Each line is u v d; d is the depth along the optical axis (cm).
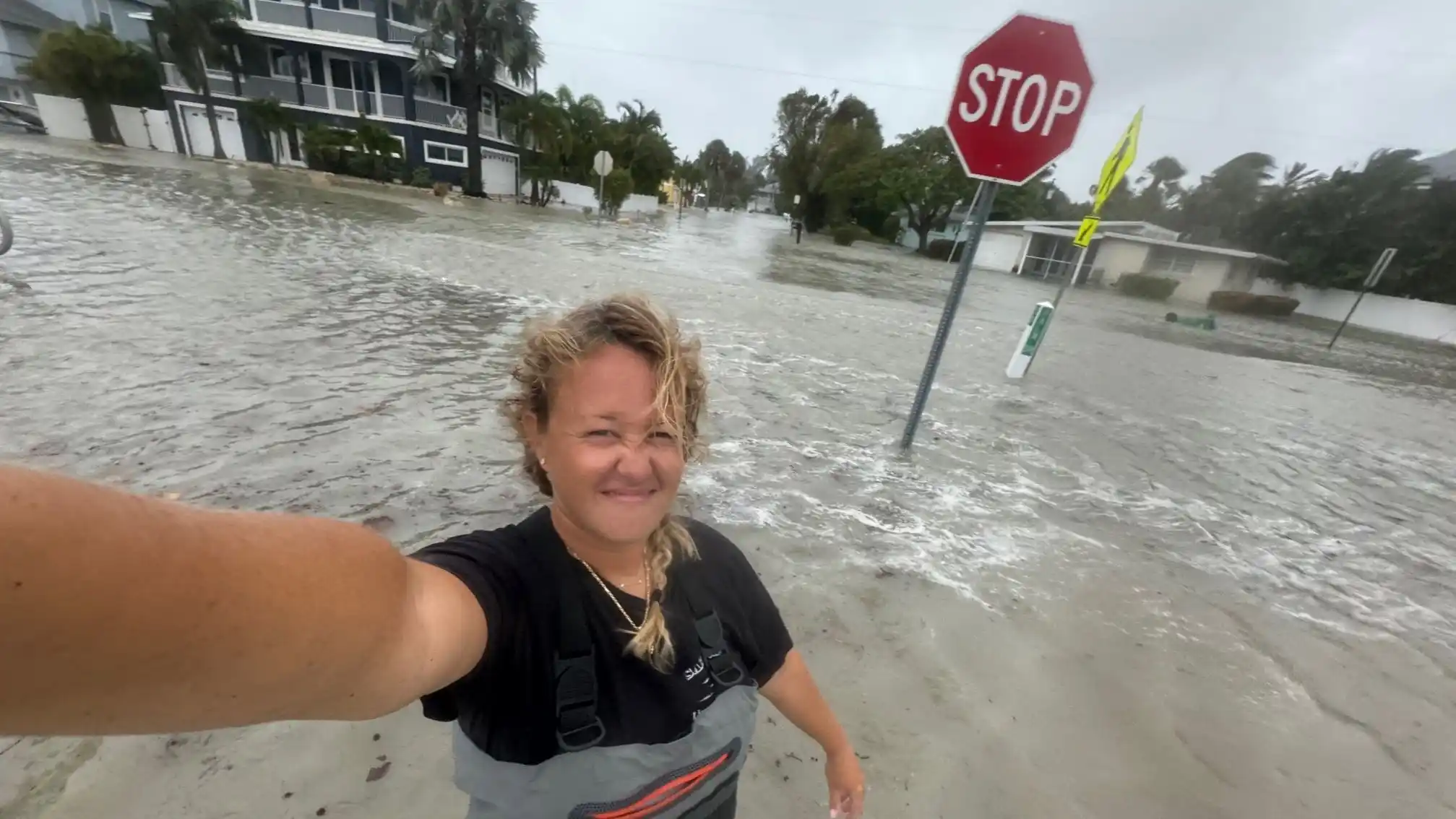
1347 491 522
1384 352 1875
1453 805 217
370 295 739
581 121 4172
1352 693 270
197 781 174
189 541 46
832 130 4819
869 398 595
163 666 44
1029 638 277
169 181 1725
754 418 503
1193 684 262
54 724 41
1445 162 5619
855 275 1862
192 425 371
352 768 182
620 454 87
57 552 36
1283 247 3497
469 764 93
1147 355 1109
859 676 240
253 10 3072
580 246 1564
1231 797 210
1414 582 374
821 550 323
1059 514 403
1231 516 435
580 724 90
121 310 552
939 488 417
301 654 53
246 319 579
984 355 864
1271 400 854
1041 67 351
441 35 2972
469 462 366
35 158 1878
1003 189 4181
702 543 118
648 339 89
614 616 96
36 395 380
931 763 206
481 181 3350
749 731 114
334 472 338
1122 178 625
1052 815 195
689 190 8012
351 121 3206
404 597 67
